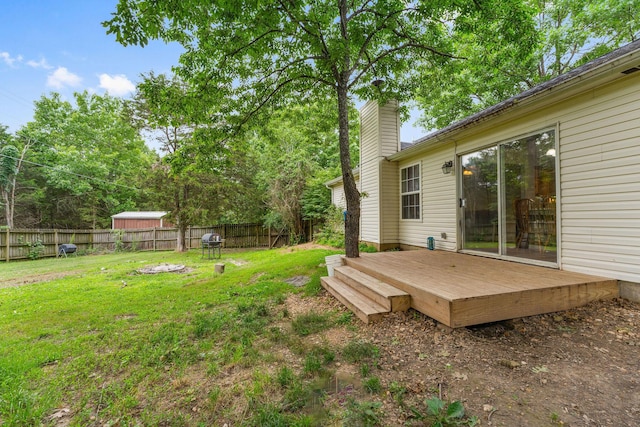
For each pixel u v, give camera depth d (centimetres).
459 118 1305
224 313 386
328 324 317
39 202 1878
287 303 421
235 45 517
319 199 1311
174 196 1295
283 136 1376
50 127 1942
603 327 257
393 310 312
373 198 817
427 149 658
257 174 1433
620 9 892
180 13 398
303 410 176
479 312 258
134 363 259
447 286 298
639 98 301
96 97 2027
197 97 571
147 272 801
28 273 816
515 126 454
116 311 421
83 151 1953
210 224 1430
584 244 354
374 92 725
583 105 354
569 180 372
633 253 306
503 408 165
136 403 198
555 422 152
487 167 516
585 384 183
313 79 634
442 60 640
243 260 1014
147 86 549
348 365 227
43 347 302
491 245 509
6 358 274
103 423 181
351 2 585
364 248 804
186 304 445
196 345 290
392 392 187
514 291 274
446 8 509
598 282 311
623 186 314
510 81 1164
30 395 212
